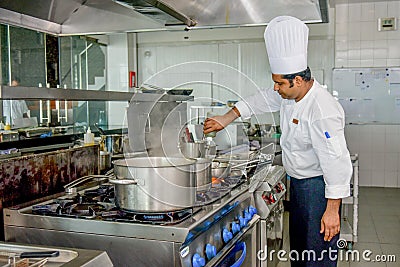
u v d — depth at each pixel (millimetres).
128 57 7188
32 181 2078
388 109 6828
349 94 6922
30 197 2066
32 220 1782
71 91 1890
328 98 2205
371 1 6672
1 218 1881
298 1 2447
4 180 1906
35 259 1318
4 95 1478
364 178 7035
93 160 2592
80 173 2463
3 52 5469
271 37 2188
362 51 6824
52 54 6172
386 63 6770
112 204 1916
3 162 1899
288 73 2184
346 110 6961
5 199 1914
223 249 1916
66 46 6410
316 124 2164
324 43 6922
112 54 7195
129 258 1646
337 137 2145
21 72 5719
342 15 6844
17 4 2188
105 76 7227
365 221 4934
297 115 2268
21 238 1811
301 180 2412
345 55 6887
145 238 1617
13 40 5582
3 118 5379
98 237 1686
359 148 6992
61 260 1320
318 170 2350
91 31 2697
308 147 2301
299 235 2477
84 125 6414
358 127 6953
